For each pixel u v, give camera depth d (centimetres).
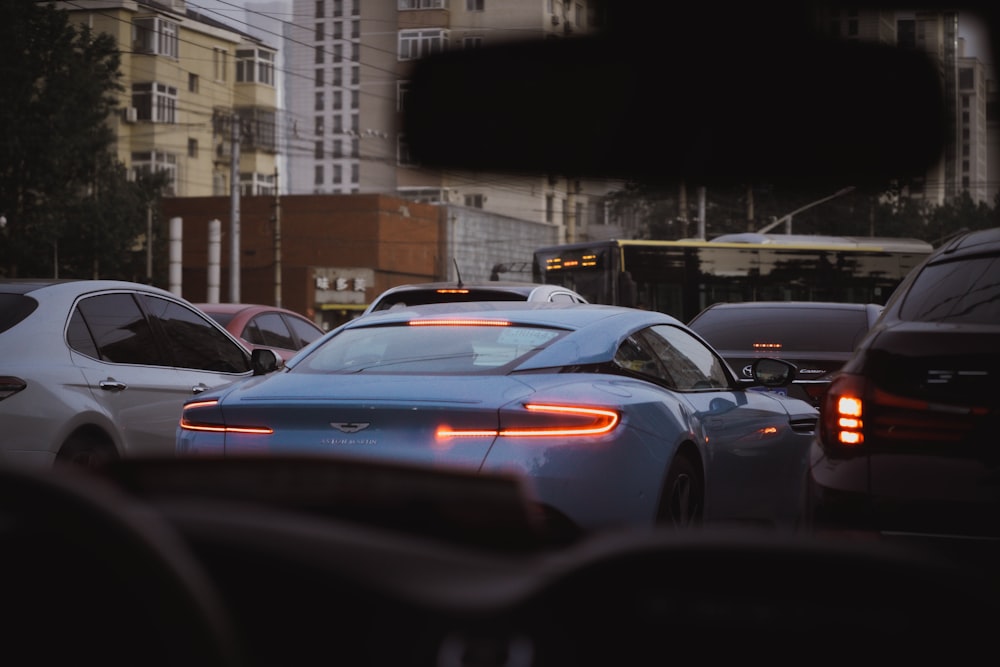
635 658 123
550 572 134
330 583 138
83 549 119
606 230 10300
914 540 477
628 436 572
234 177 5953
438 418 555
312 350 672
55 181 6419
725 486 704
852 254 3375
